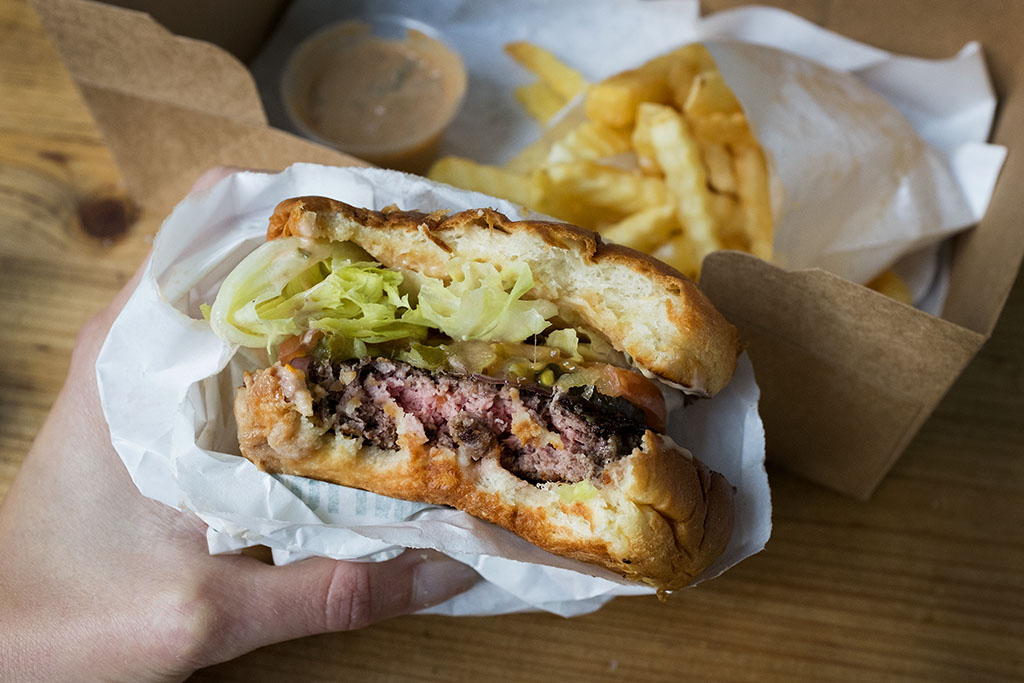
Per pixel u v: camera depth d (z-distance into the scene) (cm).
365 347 25
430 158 38
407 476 24
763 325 29
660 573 24
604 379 24
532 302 25
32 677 26
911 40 36
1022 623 30
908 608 30
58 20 30
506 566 26
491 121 39
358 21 40
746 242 33
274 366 24
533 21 40
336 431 24
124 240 36
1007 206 31
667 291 24
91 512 27
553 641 30
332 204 24
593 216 34
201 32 37
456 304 25
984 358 33
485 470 24
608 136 35
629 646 30
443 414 24
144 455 25
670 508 23
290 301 25
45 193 36
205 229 26
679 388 25
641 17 39
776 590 30
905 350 27
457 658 30
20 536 27
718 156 33
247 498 25
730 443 26
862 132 33
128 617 26
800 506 31
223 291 24
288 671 29
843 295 27
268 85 41
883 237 33
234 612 26
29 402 33
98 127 34
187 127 33
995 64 35
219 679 29
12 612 26
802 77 34
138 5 34
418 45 40
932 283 35
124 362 25
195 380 25
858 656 29
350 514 25
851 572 30
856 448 30
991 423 32
